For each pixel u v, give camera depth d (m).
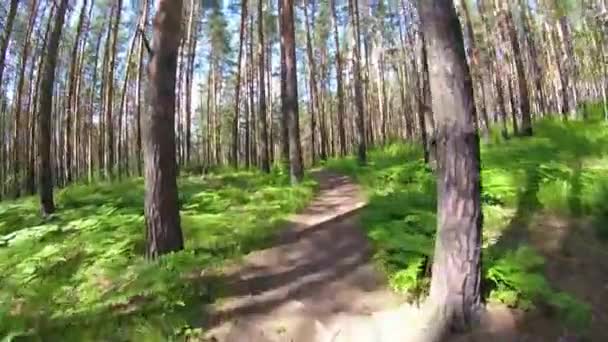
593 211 7.82
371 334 5.25
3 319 5.36
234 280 6.54
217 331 5.32
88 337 5.09
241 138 44.81
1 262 7.57
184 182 17.64
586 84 34.53
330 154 42.75
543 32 30.70
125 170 30.47
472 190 5.21
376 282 6.38
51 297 5.98
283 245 7.94
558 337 4.93
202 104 46.41
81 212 11.32
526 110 17.67
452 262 5.20
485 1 25.05
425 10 5.43
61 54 32.31
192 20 27.36
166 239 7.17
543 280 5.44
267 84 33.84
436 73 5.36
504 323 5.05
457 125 5.23
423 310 5.42
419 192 9.84
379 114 44.94
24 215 11.88
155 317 5.34
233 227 8.64
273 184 14.45
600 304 5.56
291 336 5.31
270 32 28.69
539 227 7.46
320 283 6.45
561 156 11.87
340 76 27.88
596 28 22.47
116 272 6.50
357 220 8.94
